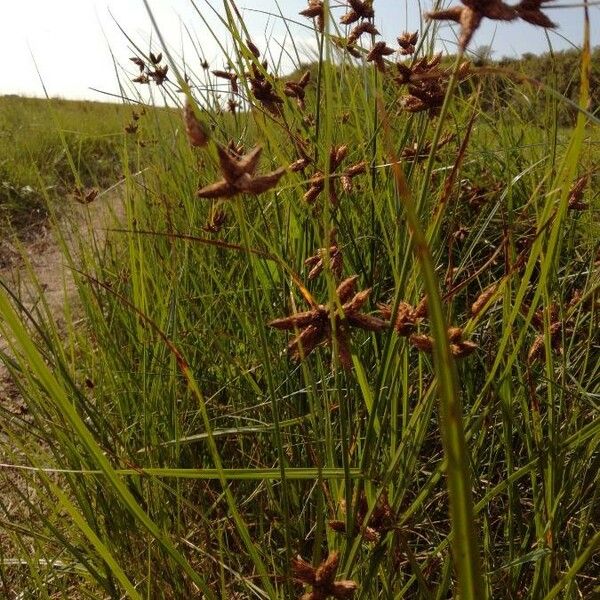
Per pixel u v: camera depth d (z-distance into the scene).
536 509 0.36
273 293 0.56
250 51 0.43
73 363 0.54
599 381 0.48
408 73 0.38
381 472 0.37
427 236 0.28
